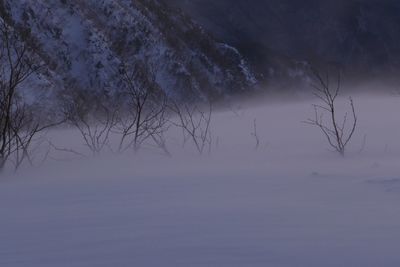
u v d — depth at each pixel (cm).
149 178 692
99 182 671
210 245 311
